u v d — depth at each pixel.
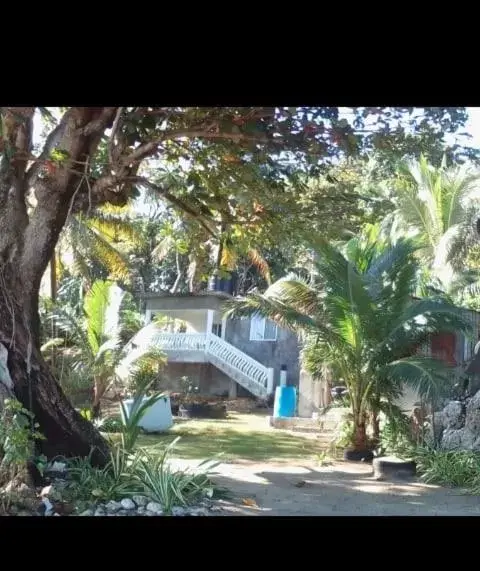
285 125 6.98
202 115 7.44
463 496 8.74
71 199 8.00
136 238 19.23
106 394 17.80
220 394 26.72
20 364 7.41
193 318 27.16
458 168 20.36
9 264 7.68
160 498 6.75
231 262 12.88
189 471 8.42
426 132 7.32
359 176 14.29
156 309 27.27
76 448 7.60
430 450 10.84
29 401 7.35
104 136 8.78
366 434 13.03
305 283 14.45
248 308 13.66
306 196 9.31
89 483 6.89
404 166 18.66
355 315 12.39
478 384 11.85
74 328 16.22
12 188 7.81
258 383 25.00
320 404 19.06
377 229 14.20
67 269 20.33
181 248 11.07
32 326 7.71
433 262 19.73
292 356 27.19
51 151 7.77
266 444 14.47
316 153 7.43
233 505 7.37
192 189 9.33
